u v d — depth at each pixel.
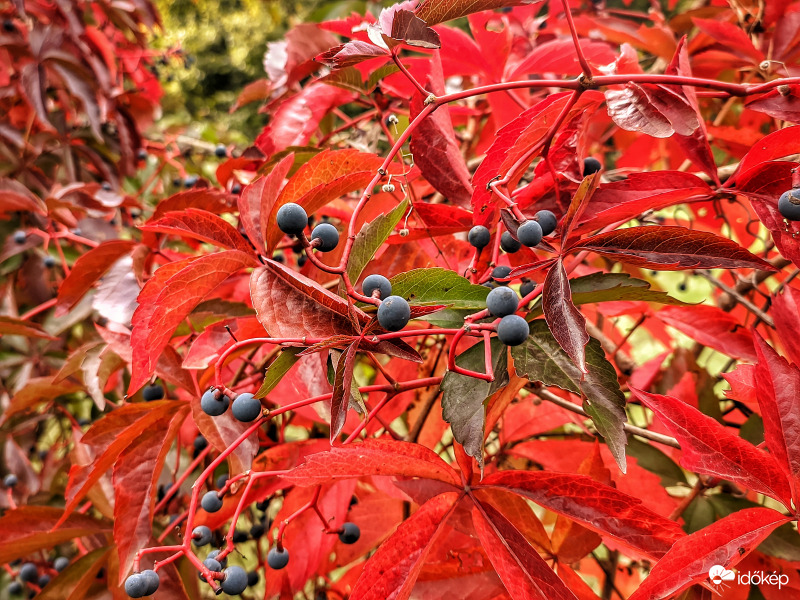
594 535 0.20
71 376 0.33
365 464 0.17
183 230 0.18
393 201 0.25
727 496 0.23
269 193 0.18
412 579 0.17
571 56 0.30
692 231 0.16
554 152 0.20
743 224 0.33
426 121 0.21
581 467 0.23
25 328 0.33
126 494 0.22
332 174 0.19
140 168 0.54
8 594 0.37
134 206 0.38
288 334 0.17
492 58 0.30
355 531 0.24
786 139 0.18
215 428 0.22
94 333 0.43
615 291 0.18
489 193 0.19
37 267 0.43
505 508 0.20
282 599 0.25
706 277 0.28
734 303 0.32
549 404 0.29
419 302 0.17
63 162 0.46
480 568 0.20
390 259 0.25
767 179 0.19
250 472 0.18
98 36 0.51
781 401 0.17
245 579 0.17
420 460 0.18
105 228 0.39
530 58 0.30
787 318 0.19
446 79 0.40
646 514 0.17
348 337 0.16
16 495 0.38
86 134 0.48
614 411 0.16
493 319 0.18
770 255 0.33
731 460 0.17
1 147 0.44
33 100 0.42
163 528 0.30
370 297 0.16
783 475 0.16
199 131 0.57
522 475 0.18
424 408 0.27
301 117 0.29
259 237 0.19
